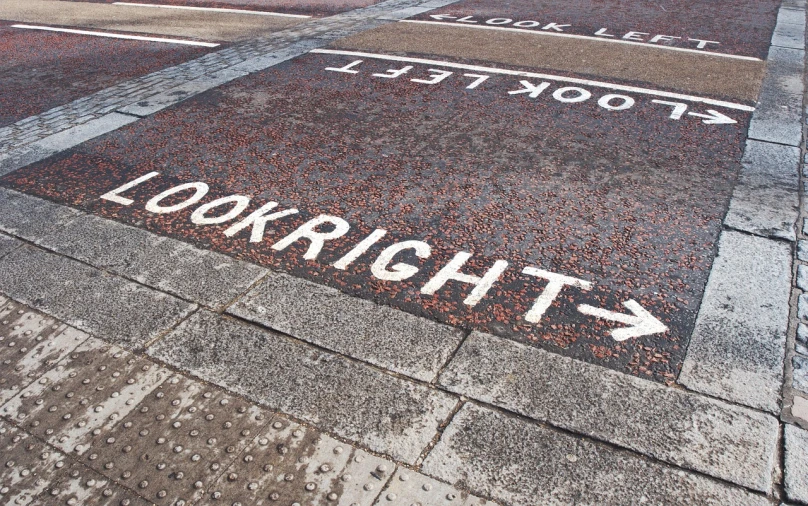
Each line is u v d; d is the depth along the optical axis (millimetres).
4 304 4113
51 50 10070
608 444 2982
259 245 4598
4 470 3025
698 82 7547
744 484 2771
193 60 9117
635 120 6527
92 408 3316
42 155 6238
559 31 9930
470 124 6539
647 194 5094
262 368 3496
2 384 3504
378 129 6500
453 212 4930
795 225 4613
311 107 7152
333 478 2885
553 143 6055
